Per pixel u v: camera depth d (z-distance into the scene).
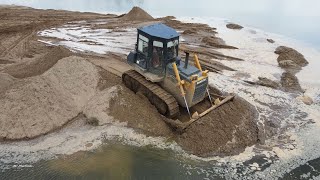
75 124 13.80
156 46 13.48
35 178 11.36
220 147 12.98
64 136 13.21
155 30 13.81
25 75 15.70
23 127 13.20
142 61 14.24
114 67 17.47
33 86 14.24
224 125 13.62
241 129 13.79
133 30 23.52
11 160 12.04
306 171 12.32
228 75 18.47
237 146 13.21
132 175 11.73
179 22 25.59
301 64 20.34
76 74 15.11
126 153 12.62
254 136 13.81
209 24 25.97
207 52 20.91
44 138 13.06
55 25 23.61
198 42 22.44
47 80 14.58
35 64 16.39
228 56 20.66
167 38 13.16
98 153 12.52
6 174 11.46
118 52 19.95
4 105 13.69
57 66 15.12
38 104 13.86
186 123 13.12
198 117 13.37
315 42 23.67
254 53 21.41
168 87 13.94
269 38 23.89
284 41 23.56
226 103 14.59
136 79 14.30
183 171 12.02
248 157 12.77
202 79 13.33
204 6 30.53
